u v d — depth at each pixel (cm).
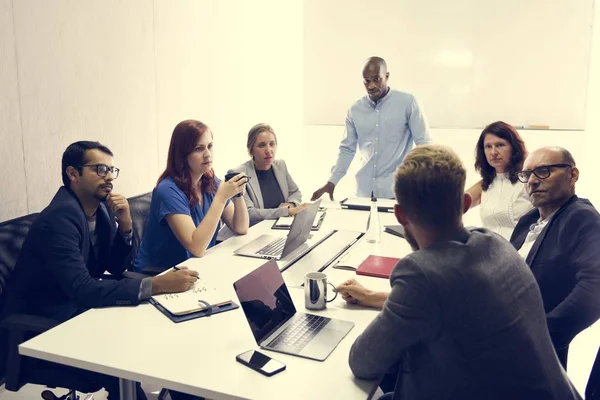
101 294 185
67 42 297
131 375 141
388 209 338
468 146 564
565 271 181
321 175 627
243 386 134
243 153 518
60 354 149
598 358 150
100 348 153
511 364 116
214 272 219
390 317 122
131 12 348
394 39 572
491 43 545
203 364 144
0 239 212
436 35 559
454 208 126
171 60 395
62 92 296
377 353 126
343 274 219
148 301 189
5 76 262
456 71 559
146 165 372
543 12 526
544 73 534
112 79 334
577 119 532
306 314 177
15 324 182
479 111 559
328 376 139
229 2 474
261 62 541
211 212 249
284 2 583
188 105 421
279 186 349
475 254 121
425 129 388
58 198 206
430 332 118
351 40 586
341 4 583
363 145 404
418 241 133
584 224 179
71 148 212
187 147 256
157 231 256
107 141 333
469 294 116
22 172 274
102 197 216
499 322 116
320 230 290
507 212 267
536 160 196
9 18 262
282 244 261
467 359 116
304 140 628
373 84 382
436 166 125
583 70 523
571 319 167
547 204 197
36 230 198
